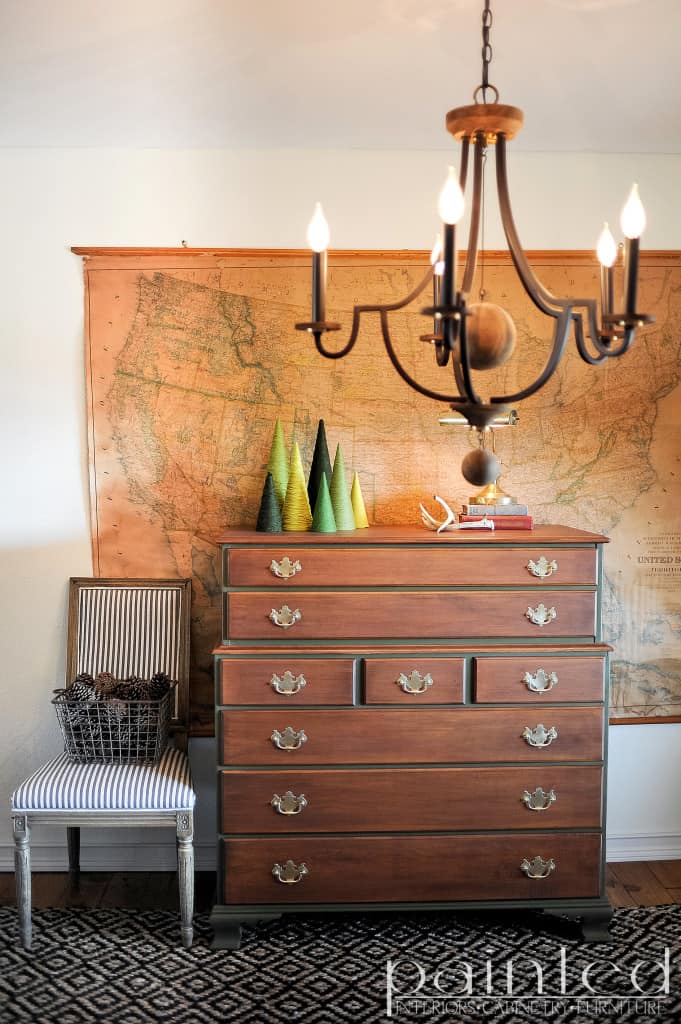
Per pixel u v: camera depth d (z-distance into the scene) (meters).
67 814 2.87
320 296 1.61
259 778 2.91
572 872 2.96
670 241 3.42
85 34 2.38
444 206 1.42
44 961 2.81
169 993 2.65
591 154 3.37
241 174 3.32
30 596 3.39
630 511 3.46
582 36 2.39
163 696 3.11
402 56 2.53
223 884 2.92
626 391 3.43
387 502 3.41
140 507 3.38
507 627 2.94
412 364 3.37
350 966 2.81
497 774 2.93
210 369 3.35
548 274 3.38
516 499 3.42
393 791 2.92
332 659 2.90
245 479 3.38
